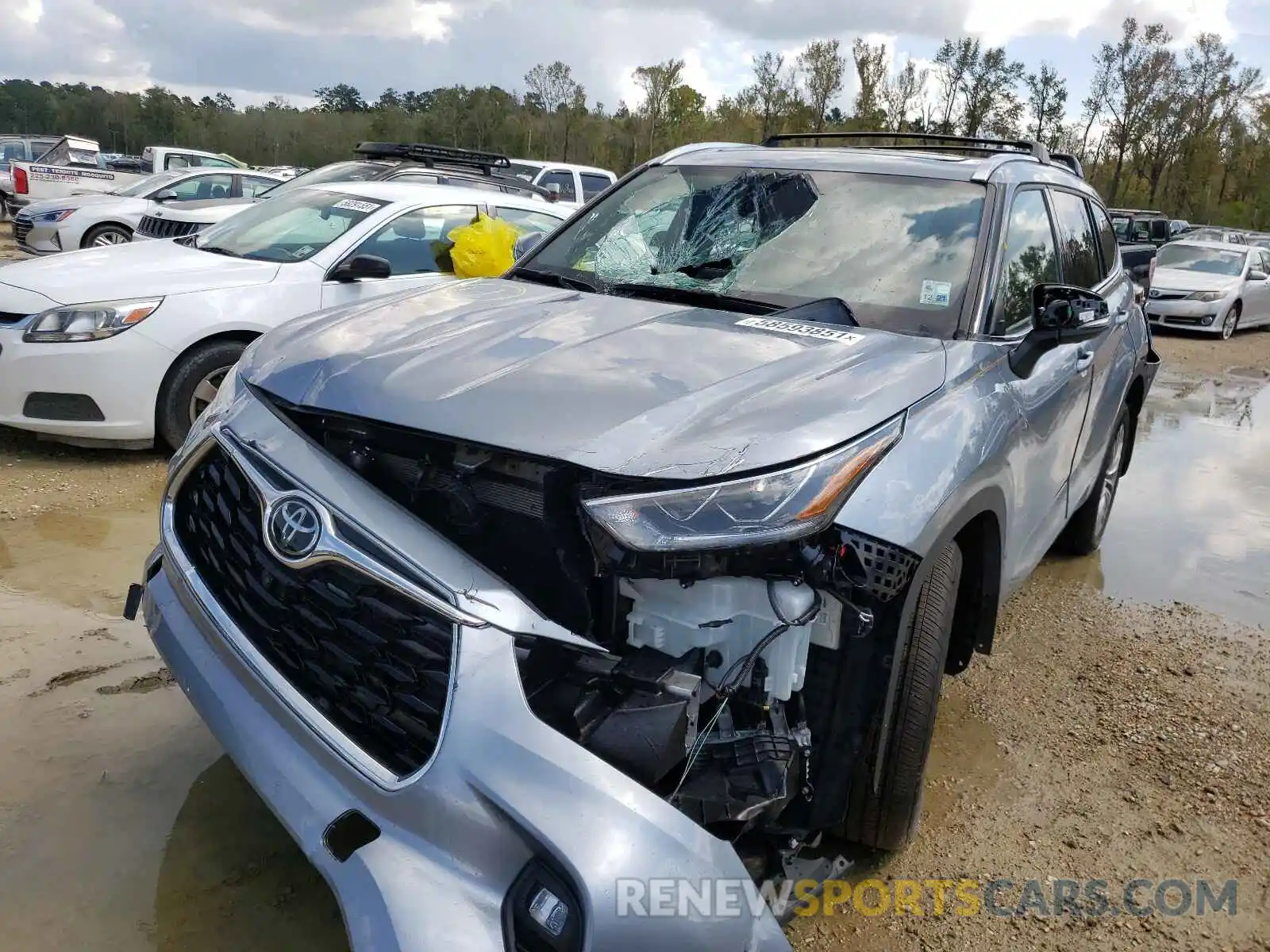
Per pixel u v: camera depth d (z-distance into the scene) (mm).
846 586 2107
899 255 3250
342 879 1904
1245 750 3572
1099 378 4141
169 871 2590
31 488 5270
